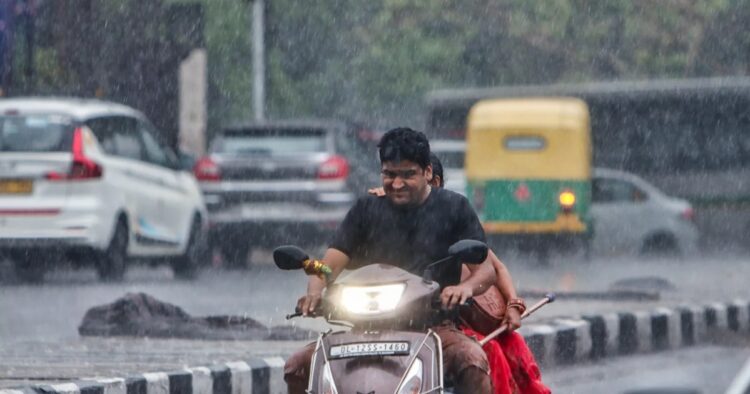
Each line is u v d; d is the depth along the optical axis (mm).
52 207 34281
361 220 12953
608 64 80438
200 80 70875
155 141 38344
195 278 38938
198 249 39656
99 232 34625
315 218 42906
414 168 12672
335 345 11555
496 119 55500
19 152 34469
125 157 36406
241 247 43938
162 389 17375
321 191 43000
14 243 34281
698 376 22578
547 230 54062
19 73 52344
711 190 65812
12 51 49594
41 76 52375
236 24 72875
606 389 20938
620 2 80250
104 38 53688
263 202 43219
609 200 58469
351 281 11859
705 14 79938
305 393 12367
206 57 70375
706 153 66188
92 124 35312
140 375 17406
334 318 11836
